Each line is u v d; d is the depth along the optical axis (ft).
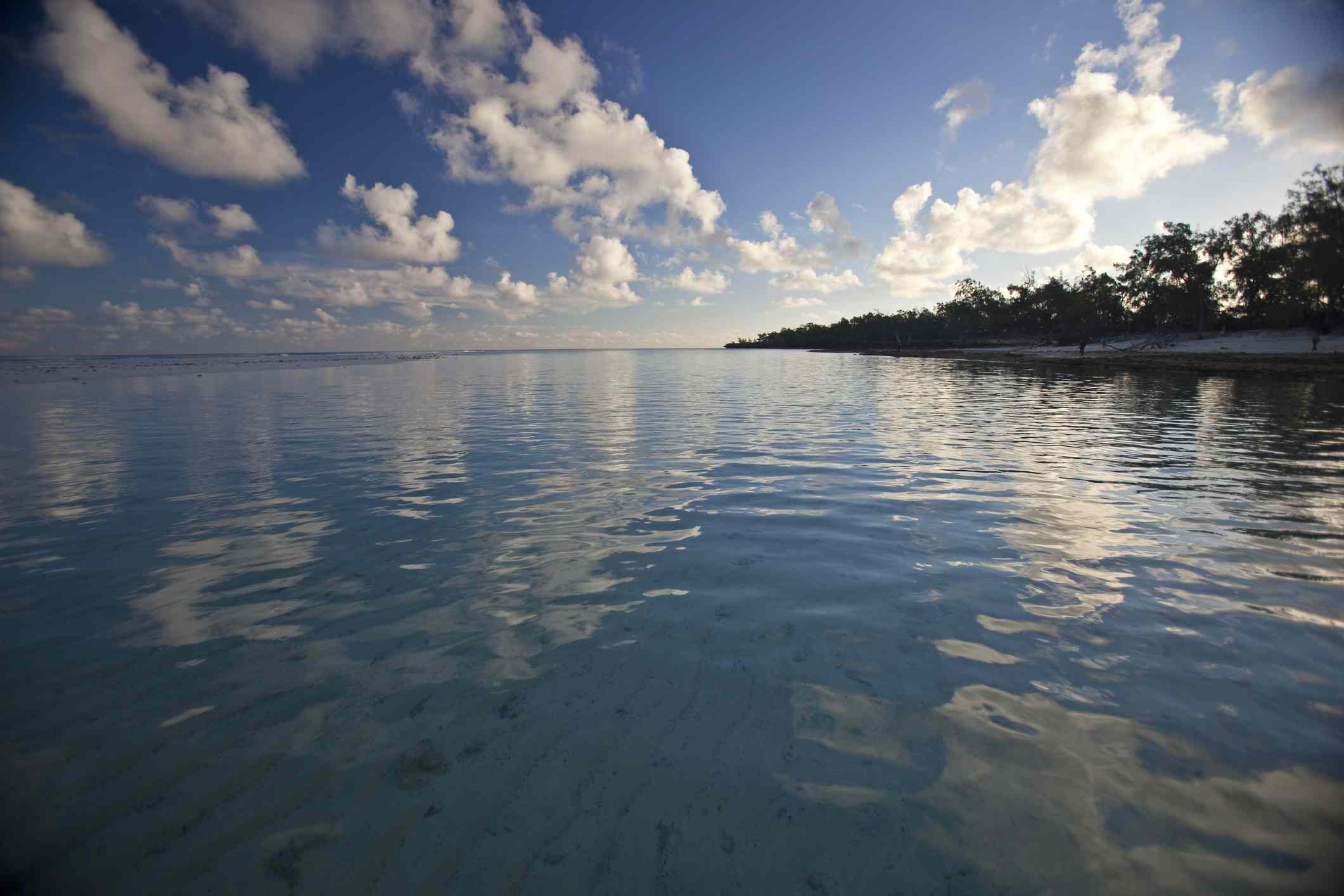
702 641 12.92
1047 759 9.10
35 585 16.40
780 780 8.77
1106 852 7.45
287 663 12.27
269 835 7.98
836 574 16.57
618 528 21.11
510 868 7.40
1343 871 7.11
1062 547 18.52
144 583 16.49
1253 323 210.18
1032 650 12.35
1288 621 13.41
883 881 7.13
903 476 28.91
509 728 10.09
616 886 7.13
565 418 54.49
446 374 142.00
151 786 8.89
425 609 14.71
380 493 26.45
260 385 100.17
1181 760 9.01
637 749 9.50
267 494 26.32
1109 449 35.47
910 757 9.20
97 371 142.31
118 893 7.18
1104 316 271.28
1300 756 9.04
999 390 81.00
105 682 11.60
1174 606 14.24
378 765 9.25
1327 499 23.65
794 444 38.73
